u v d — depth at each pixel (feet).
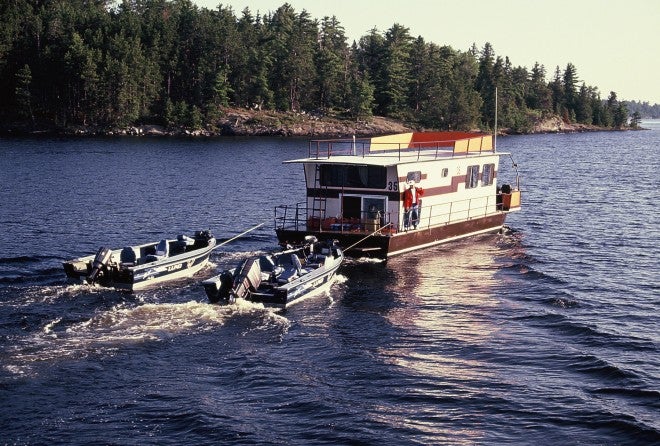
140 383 71.41
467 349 82.28
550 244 140.46
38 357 76.18
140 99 533.96
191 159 334.24
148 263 100.99
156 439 61.62
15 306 91.40
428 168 128.57
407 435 62.95
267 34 650.43
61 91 514.27
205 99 558.15
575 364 77.87
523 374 75.41
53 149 373.20
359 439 62.13
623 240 145.59
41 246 131.64
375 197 123.24
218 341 82.53
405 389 71.61
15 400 67.15
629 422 64.69
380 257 121.70
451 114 640.99
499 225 150.82
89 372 73.20
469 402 69.05
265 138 519.19
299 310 94.94
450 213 136.26
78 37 512.63
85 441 60.95
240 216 172.24
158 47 561.02
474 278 112.98
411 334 86.89
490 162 146.20
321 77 619.26
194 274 111.14
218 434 62.44
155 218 166.61
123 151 372.58
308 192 126.62
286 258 104.06
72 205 183.11
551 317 93.25
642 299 102.22
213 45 576.20
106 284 99.76
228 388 71.15
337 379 73.77
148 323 86.79
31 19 542.16
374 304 98.73
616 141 618.44
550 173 303.27
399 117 646.74
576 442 62.13
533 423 65.16
